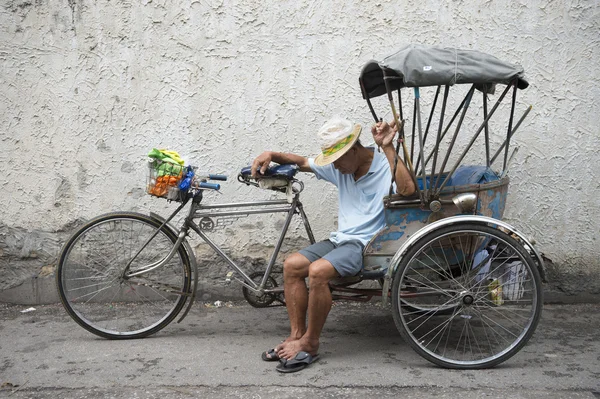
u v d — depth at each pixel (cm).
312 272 290
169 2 374
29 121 384
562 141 374
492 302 305
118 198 390
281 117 381
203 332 348
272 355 303
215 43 377
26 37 378
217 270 397
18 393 272
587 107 371
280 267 391
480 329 345
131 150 386
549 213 380
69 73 380
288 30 374
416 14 369
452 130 376
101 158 387
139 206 390
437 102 374
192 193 331
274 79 378
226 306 395
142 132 385
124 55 379
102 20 376
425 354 291
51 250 395
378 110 377
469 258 301
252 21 374
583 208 379
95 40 377
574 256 383
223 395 268
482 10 367
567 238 382
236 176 386
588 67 368
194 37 377
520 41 368
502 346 316
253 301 341
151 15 375
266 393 269
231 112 382
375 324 358
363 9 370
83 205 391
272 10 373
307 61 376
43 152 387
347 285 318
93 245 386
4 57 379
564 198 379
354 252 299
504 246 302
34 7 375
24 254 396
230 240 393
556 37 366
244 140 384
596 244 382
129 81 380
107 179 388
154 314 371
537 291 288
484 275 307
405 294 298
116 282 342
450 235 288
